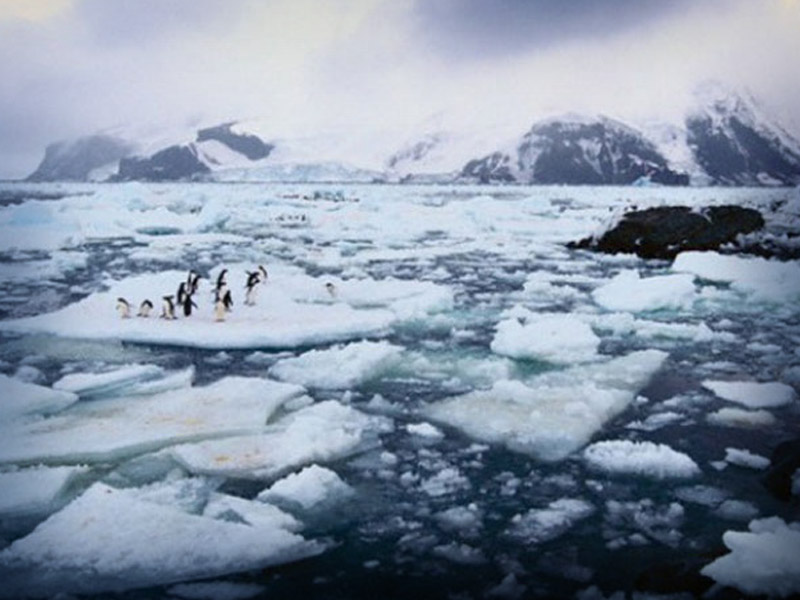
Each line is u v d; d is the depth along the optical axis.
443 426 7.39
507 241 28.47
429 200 71.69
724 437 7.09
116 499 5.44
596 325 12.45
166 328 11.22
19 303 14.69
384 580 4.57
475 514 5.48
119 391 8.38
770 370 9.63
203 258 22.23
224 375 9.23
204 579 4.54
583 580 4.58
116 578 4.52
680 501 5.69
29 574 4.55
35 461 6.32
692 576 4.45
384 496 5.77
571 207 57.66
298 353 10.47
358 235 31.42
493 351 10.50
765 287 15.56
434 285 15.55
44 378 9.02
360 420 7.46
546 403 8.03
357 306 13.88
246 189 114.25
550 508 5.57
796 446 6.40
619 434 7.22
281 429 7.10
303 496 5.66
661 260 22.25
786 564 4.48
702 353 10.59
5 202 62.06
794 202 33.34
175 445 6.63
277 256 23.17
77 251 24.70
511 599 4.37
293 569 4.68
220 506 5.46
